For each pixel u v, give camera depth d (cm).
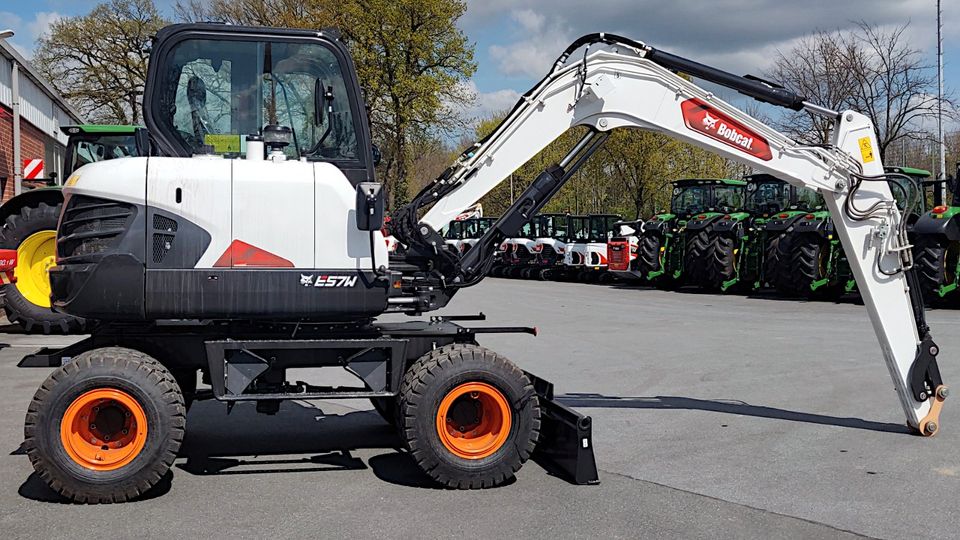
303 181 553
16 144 1708
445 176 634
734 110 673
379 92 3047
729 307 1678
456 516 498
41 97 2092
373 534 469
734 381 895
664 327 1350
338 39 602
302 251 550
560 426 588
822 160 679
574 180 3938
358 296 558
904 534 470
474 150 642
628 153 3347
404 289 618
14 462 600
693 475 577
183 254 535
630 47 662
